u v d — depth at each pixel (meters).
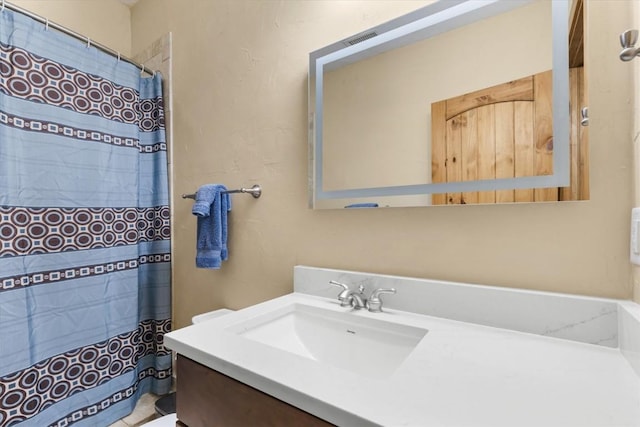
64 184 1.38
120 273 1.57
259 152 1.37
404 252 0.98
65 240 1.38
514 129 0.82
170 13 1.80
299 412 0.51
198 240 1.34
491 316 0.80
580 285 0.73
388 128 1.02
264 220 1.34
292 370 0.57
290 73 1.27
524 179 0.80
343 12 1.13
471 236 0.87
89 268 1.45
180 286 1.71
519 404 0.47
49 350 1.31
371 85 1.06
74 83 1.42
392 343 0.84
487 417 0.44
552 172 0.77
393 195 1.01
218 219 1.32
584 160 0.74
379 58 1.04
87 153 1.46
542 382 0.53
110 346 1.51
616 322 0.67
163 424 1.10
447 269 0.91
